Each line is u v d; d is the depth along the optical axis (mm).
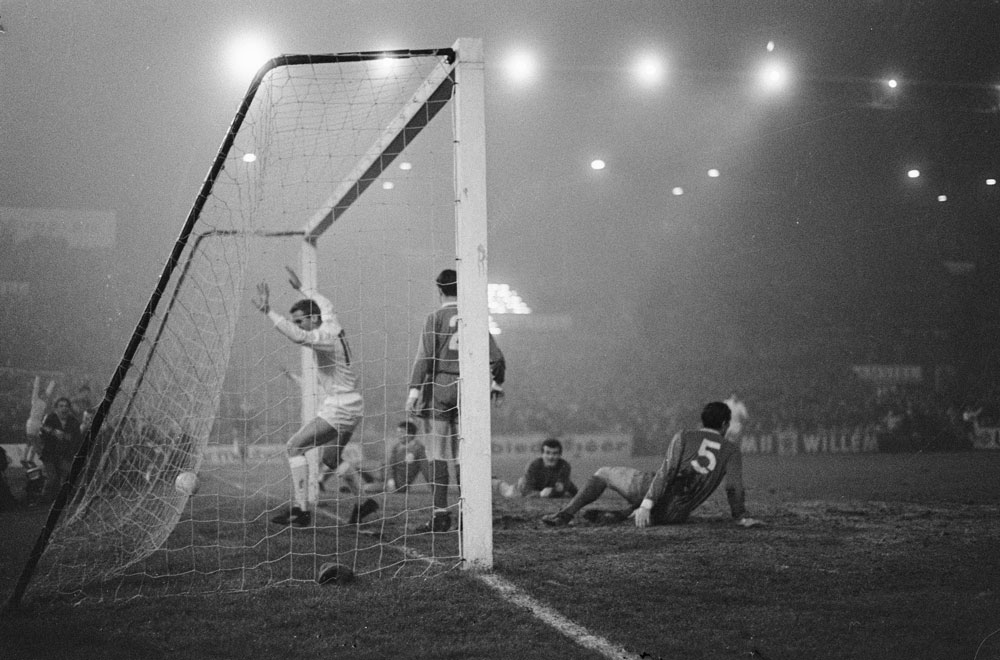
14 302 20188
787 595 4246
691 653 3301
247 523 7523
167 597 4352
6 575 5020
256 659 3264
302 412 9969
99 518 5836
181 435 5867
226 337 5930
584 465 24453
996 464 19422
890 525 6836
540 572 4844
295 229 11383
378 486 11773
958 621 3742
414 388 6816
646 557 5270
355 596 4277
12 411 18422
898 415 29547
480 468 5000
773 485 13336
